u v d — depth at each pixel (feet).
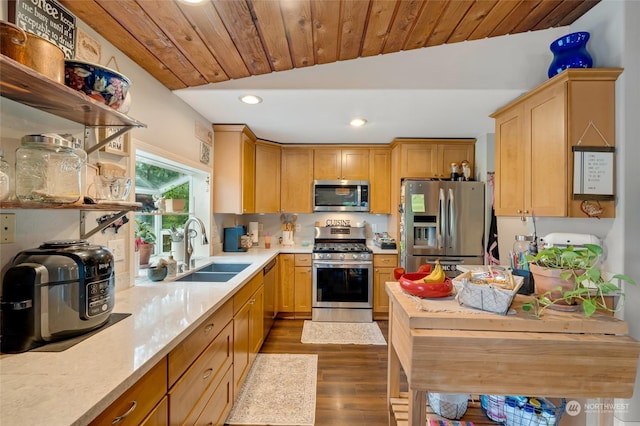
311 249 12.40
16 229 3.58
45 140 3.30
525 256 4.85
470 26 6.39
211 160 9.96
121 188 4.52
